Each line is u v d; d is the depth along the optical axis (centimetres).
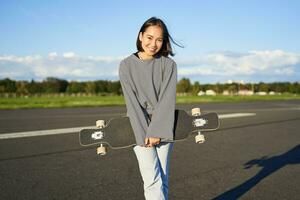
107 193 449
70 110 1888
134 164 605
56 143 797
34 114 1593
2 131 986
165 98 291
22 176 524
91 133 291
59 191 456
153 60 296
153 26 289
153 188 297
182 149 741
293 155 690
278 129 1083
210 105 2544
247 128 1100
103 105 2431
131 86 290
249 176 531
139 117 285
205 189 467
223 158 655
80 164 601
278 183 497
